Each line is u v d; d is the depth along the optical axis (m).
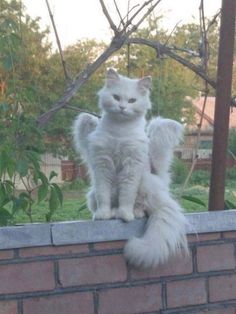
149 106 3.05
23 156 3.10
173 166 3.66
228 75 3.15
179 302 2.90
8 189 3.07
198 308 2.95
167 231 2.79
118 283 2.77
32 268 2.61
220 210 3.11
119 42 3.24
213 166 3.16
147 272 2.83
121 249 2.79
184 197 3.40
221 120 3.14
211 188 3.17
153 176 2.95
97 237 2.73
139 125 2.98
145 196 2.88
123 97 2.93
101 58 3.23
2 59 3.36
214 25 3.72
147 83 3.03
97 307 2.73
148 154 2.96
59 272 2.65
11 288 2.57
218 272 2.99
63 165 8.72
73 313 2.68
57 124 9.25
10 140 3.14
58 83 8.62
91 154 2.94
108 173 2.91
